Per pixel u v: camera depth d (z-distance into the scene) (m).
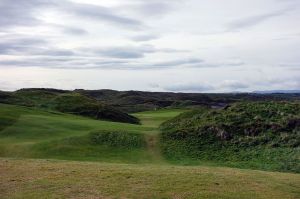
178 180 21.53
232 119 41.28
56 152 35.66
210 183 21.16
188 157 34.66
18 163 26.73
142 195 18.91
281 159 31.47
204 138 38.16
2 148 36.69
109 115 74.19
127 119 74.19
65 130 45.78
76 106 78.19
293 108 42.47
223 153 34.84
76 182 21.14
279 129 37.62
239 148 35.44
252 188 20.59
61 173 23.28
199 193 19.30
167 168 25.39
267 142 35.72
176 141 38.47
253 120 40.19
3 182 21.30
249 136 37.41
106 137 39.81
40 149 36.34
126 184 20.70
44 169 24.48
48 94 98.06
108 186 20.34
